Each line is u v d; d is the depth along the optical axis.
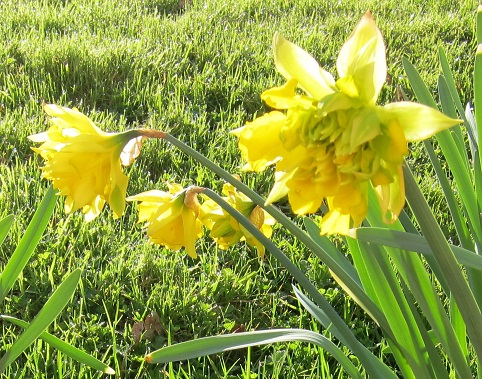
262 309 0.60
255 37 1.17
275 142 0.24
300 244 0.67
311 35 1.16
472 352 0.51
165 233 0.35
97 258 0.62
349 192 0.23
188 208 0.34
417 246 0.29
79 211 0.68
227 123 0.88
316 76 0.24
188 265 0.65
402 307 0.35
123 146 0.29
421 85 0.42
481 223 0.38
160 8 1.35
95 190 0.29
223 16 1.28
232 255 0.66
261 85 0.96
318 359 0.51
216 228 0.37
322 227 0.26
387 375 0.38
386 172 0.23
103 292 0.59
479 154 0.36
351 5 1.41
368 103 0.23
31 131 0.81
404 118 0.22
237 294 0.61
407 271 0.33
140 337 0.55
